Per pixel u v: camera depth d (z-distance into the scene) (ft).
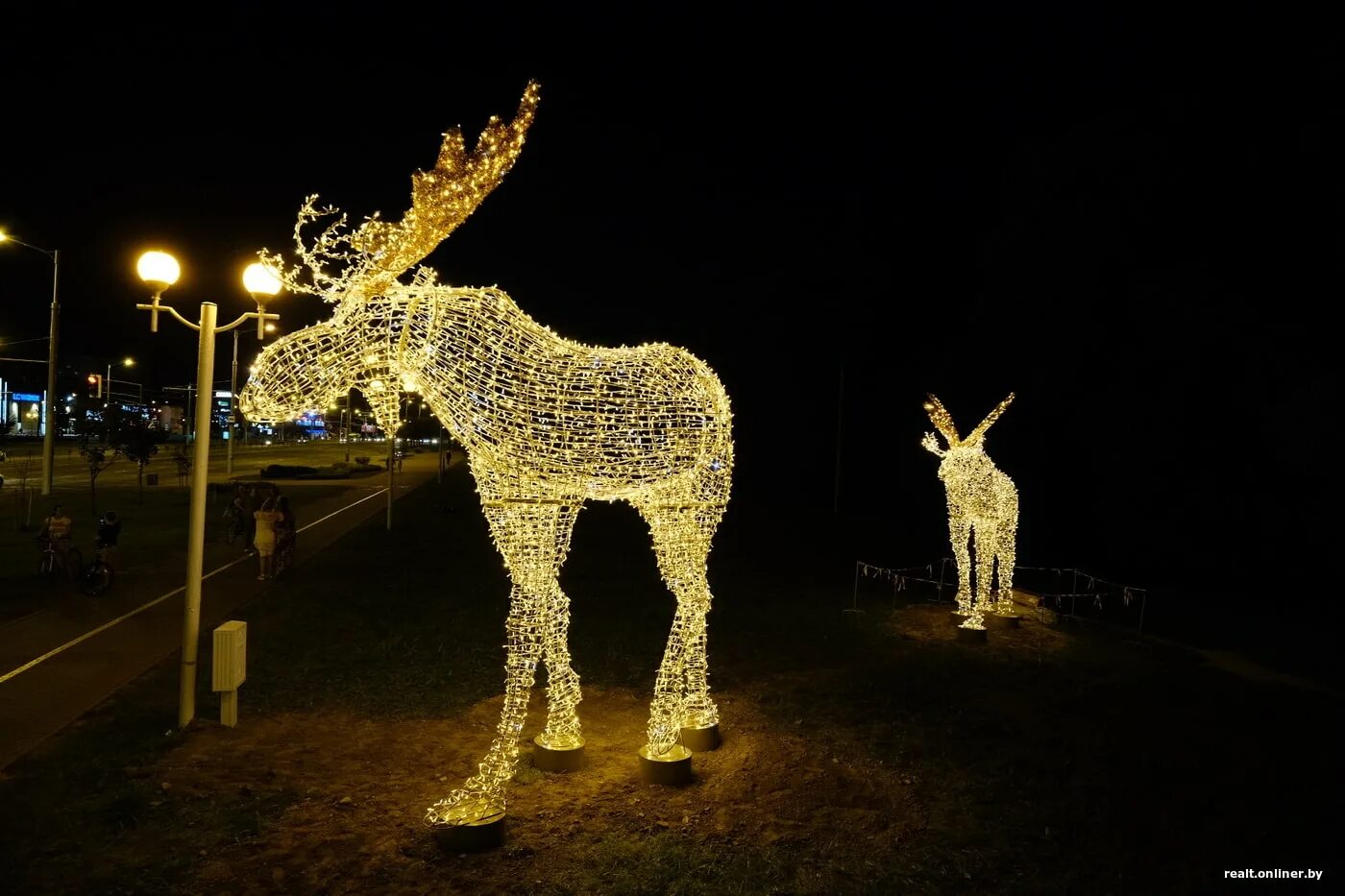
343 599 37.60
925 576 48.06
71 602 36.17
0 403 233.14
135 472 125.90
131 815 15.99
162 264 20.67
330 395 14.71
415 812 16.53
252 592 39.19
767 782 17.99
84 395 173.99
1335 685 27.71
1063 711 23.84
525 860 14.74
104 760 18.65
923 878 14.52
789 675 27.04
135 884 13.82
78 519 68.18
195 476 21.03
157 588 39.75
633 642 31.04
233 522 53.01
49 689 24.06
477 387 15.11
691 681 20.26
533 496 15.79
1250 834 16.33
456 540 59.62
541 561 16.03
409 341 14.87
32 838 15.21
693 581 18.71
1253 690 26.43
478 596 38.70
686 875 14.28
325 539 59.57
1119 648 31.89
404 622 33.01
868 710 23.35
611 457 15.99
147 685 24.57
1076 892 14.25
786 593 42.52
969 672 27.53
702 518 18.56
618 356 16.42
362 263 14.49
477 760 19.25
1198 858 15.40
